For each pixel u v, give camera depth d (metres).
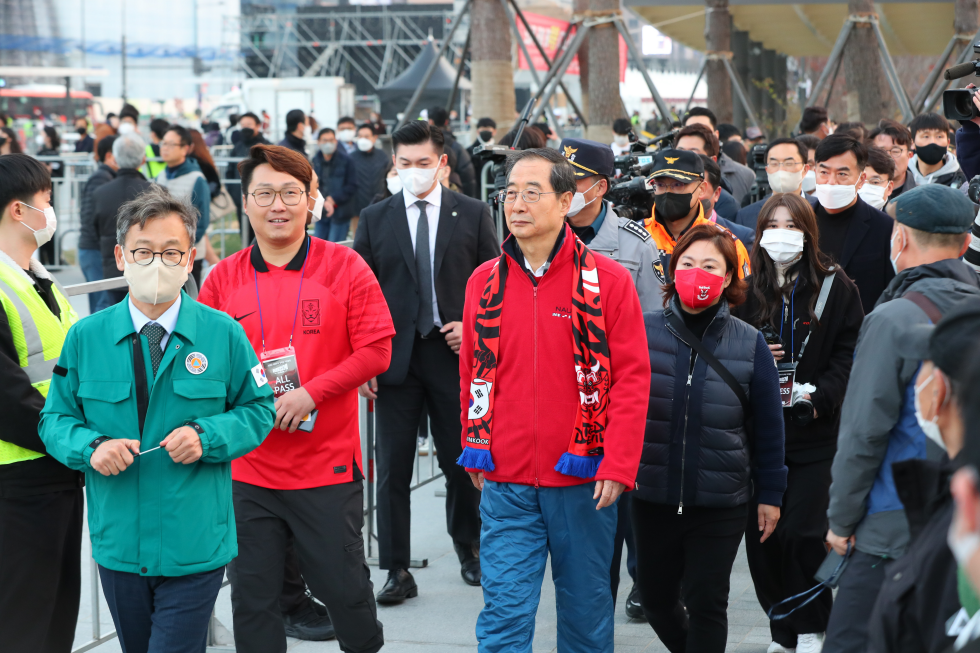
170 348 3.04
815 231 4.09
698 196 4.55
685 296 3.58
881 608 1.97
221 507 3.12
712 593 3.62
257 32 45.03
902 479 2.09
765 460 3.71
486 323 3.43
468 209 4.96
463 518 5.13
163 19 40.72
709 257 3.58
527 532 3.40
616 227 4.46
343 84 27.62
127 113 14.87
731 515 3.62
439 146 4.89
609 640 3.46
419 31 45.62
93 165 16.30
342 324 3.73
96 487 3.07
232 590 3.60
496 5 13.46
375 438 4.98
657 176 4.45
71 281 13.55
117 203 8.47
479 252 4.96
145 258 2.95
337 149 12.80
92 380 3.03
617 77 13.45
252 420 3.13
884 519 2.78
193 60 41.59
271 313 3.69
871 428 2.74
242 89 28.03
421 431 6.64
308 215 3.89
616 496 3.29
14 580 3.24
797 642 4.03
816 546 3.93
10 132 15.04
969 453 1.39
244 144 14.34
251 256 3.80
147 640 3.17
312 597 4.60
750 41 25.64
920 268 2.81
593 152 4.33
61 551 3.37
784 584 4.03
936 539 1.84
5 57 36.12
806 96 31.23
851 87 15.41
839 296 4.08
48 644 3.42
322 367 3.70
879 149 5.62
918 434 2.70
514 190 3.33
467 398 3.60
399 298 4.88
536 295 3.38
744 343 3.65
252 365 3.20
